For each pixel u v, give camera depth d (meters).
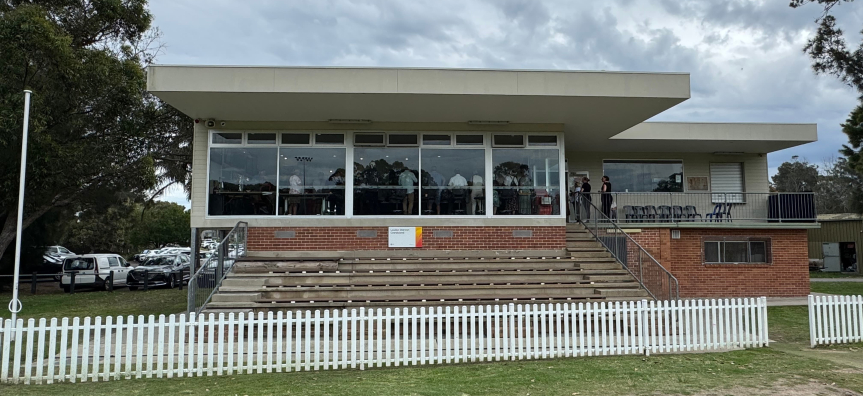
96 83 19.86
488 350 9.30
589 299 12.27
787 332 12.31
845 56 18.69
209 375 8.36
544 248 14.99
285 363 9.08
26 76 18.53
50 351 8.00
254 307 11.53
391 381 7.80
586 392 7.14
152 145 24.08
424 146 15.09
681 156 21.75
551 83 12.74
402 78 12.58
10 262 26.62
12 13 17.95
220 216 14.55
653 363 8.92
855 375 8.03
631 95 12.82
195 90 12.34
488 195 15.06
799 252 19.34
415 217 14.84
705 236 19.02
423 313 9.11
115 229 58.41
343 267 13.58
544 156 15.33
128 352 8.26
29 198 20.14
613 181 21.53
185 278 26.95
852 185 43.25
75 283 24.16
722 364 8.82
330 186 14.82
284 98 12.88
